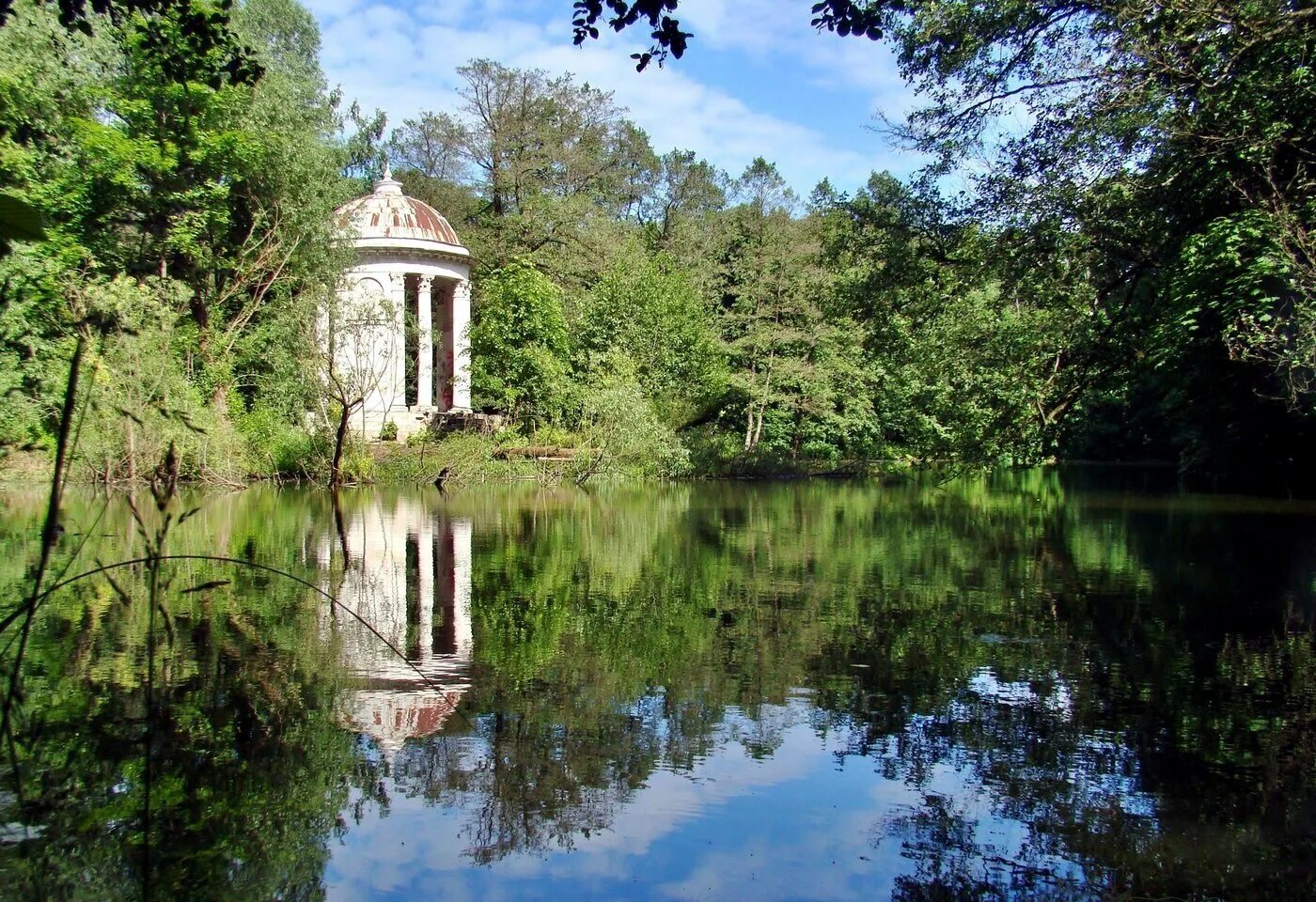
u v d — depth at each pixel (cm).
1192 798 434
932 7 1202
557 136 4150
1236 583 999
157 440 1766
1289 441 1828
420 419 3203
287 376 2394
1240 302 1043
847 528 1602
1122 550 1284
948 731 526
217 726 518
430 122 4250
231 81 752
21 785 434
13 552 1143
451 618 812
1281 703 577
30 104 1986
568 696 586
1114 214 1169
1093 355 1240
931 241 1423
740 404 3959
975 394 1245
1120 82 1046
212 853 372
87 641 705
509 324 3297
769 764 477
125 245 2195
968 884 353
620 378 3016
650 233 4728
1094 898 346
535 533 1494
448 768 468
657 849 382
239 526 1465
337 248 2731
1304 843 390
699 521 1708
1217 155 1005
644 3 561
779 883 356
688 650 705
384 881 352
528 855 375
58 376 1462
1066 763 480
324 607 850
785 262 3775
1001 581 1031
